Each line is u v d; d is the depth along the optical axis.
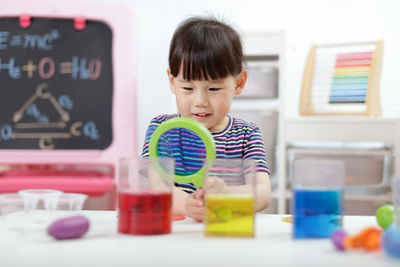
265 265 0.43
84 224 0.55
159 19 2.64
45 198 0.63
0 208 0.60
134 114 2.13
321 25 2.60
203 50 0.87
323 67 2.38
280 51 2.16
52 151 2.12
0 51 2.18
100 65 2.18
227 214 0.57
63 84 2.17
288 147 2.30
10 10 2.15
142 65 2.62
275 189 2.28
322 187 0.56
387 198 2.09
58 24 2.19
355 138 2.10
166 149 0.96
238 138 1.07
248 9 2.64
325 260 0.45
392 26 2.54
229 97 0.91
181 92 0.90
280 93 2.17
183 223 0.69
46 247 0.50
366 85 2.29
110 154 2.11
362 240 0.49
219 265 0.43
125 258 0.45
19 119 2.16
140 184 0.58
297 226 0.55
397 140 2.06
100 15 2.15
